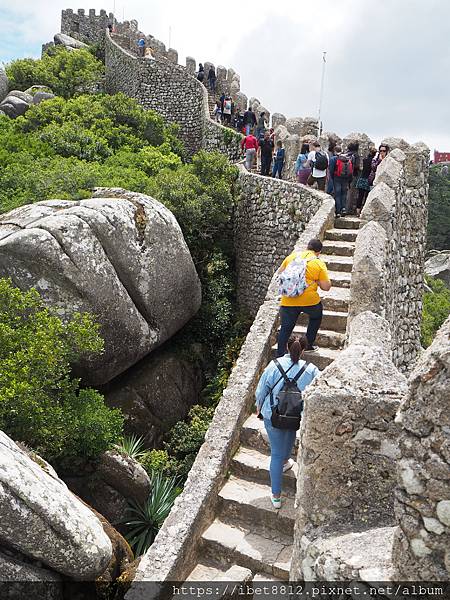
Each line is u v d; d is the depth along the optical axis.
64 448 7.79
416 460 2.72
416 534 2.73
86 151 17.75
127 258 10.27
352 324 5.00
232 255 15.13
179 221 13.85
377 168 9.79
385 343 4.52
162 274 10.95
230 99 21.34
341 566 2.98
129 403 11.12
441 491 2.65
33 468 5.70
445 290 34.72
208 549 5.06
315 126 15.71
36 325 8.03
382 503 3.36
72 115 20.56
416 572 2.74
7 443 5.78
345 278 7.96
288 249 12.77
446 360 2.62
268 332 7.00
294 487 5.44
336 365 3.60
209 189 14.55
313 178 12.25
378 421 3.32
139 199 11.12
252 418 6.25
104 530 6.56
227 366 12.59
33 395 7.33
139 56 26.45
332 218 9.92
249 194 14.48
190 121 23.34
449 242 47.78
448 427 2.64
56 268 9.14
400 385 3.43
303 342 5.24
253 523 5.25
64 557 5.43
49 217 9.59
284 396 4.95
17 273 9.20
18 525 5.10
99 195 11.74
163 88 24.12
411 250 10.22
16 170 14.46
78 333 8.27
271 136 14.82
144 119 21.28
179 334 13.16
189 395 12.35
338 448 3.38
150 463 9.63
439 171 62.72
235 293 14.91
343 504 3.40
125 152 18.66
